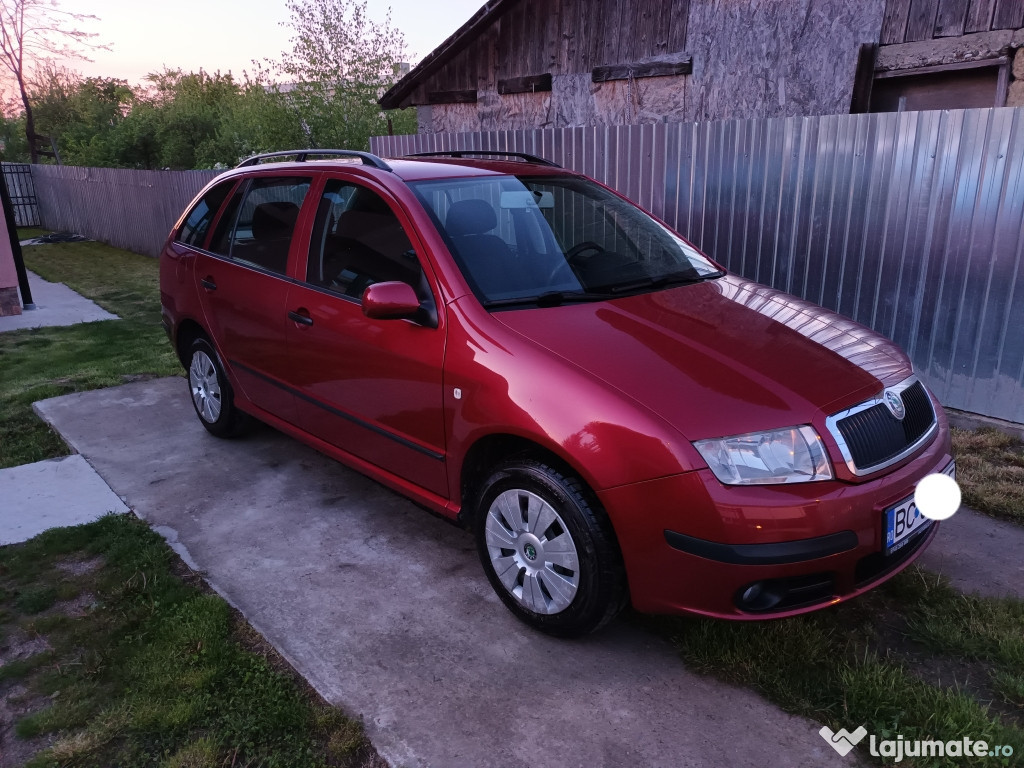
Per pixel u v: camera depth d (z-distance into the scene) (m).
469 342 3.05
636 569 2.66
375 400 3.53
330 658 2.92
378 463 3.70
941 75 6.57
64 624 3.16
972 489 4.19
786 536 2.49
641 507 2.57
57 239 17.75
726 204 6.07
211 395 5.03
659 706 2.66
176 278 5.08
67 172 18.36
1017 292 4.78
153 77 38.75
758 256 5.99
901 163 5.11
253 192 4.57
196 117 23.62
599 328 3.03
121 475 4.59
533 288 3.30
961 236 4.95
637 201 6.70
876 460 2.71
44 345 7.77
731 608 2.60
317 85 16.58
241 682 2.79
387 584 3.43
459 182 3.74
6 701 2.74
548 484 2.80
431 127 10.88
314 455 4.88
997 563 3.54
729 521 2.48
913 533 2.79
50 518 4.05
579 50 8.89
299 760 2.44
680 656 2.92
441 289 3.22
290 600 3.31
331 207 3.91
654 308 3.27
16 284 9.20
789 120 5.57
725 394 2.67
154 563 3.57
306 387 4.00
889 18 6.58
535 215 3.72
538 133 7.37
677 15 7.95
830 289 5.65
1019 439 4.88
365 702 2.68
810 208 5.62
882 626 3.07
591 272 3.52
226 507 4.18
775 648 2.87
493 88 9.91
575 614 2.85
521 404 2.82
